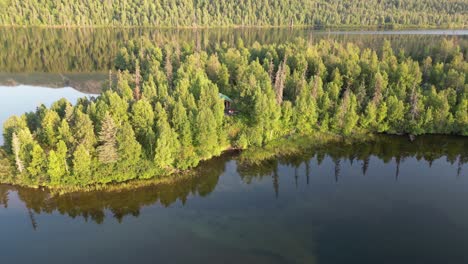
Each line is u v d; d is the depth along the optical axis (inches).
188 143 3048.7
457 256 2213.3
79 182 2689.5
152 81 3698.3
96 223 2423.7
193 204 2628.0
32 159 2623.0
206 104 3275.1
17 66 6087.6
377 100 3644.2
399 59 5177.2
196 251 2206.0
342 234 2368.4
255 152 3287.4
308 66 4699.8
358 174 3063.5
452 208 2655.0
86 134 2726.4
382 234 2379.4
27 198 2591.0
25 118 2982.3
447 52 5561.0
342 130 3572.8
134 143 2711.6
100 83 5369.1
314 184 2906.0
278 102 3572.8
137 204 2605.8
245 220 2479.1
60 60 6609.3
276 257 2170.3
